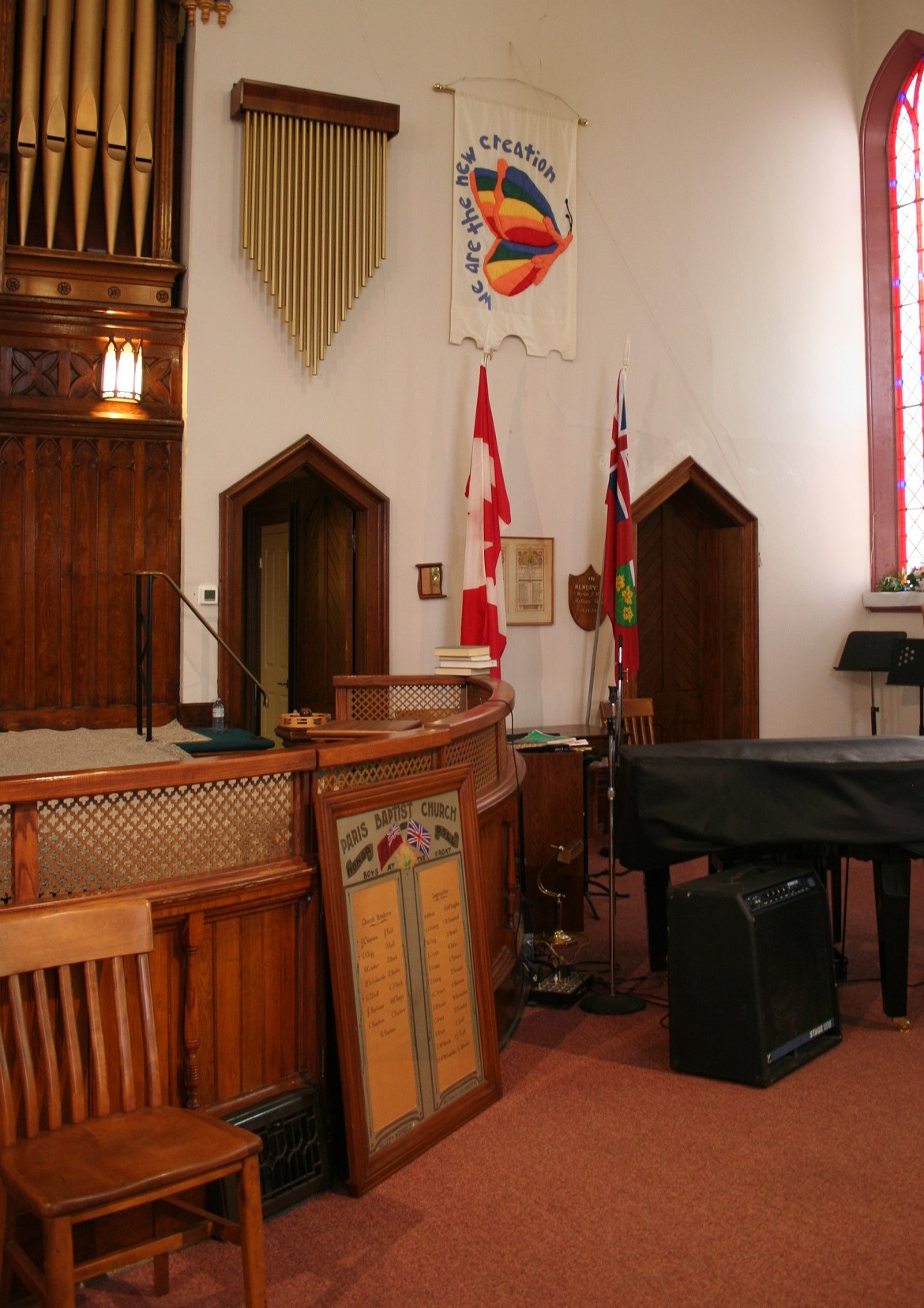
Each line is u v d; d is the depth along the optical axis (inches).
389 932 133.3
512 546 328.5
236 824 121.6
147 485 282.7
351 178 300.0
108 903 101.1
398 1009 133.3
